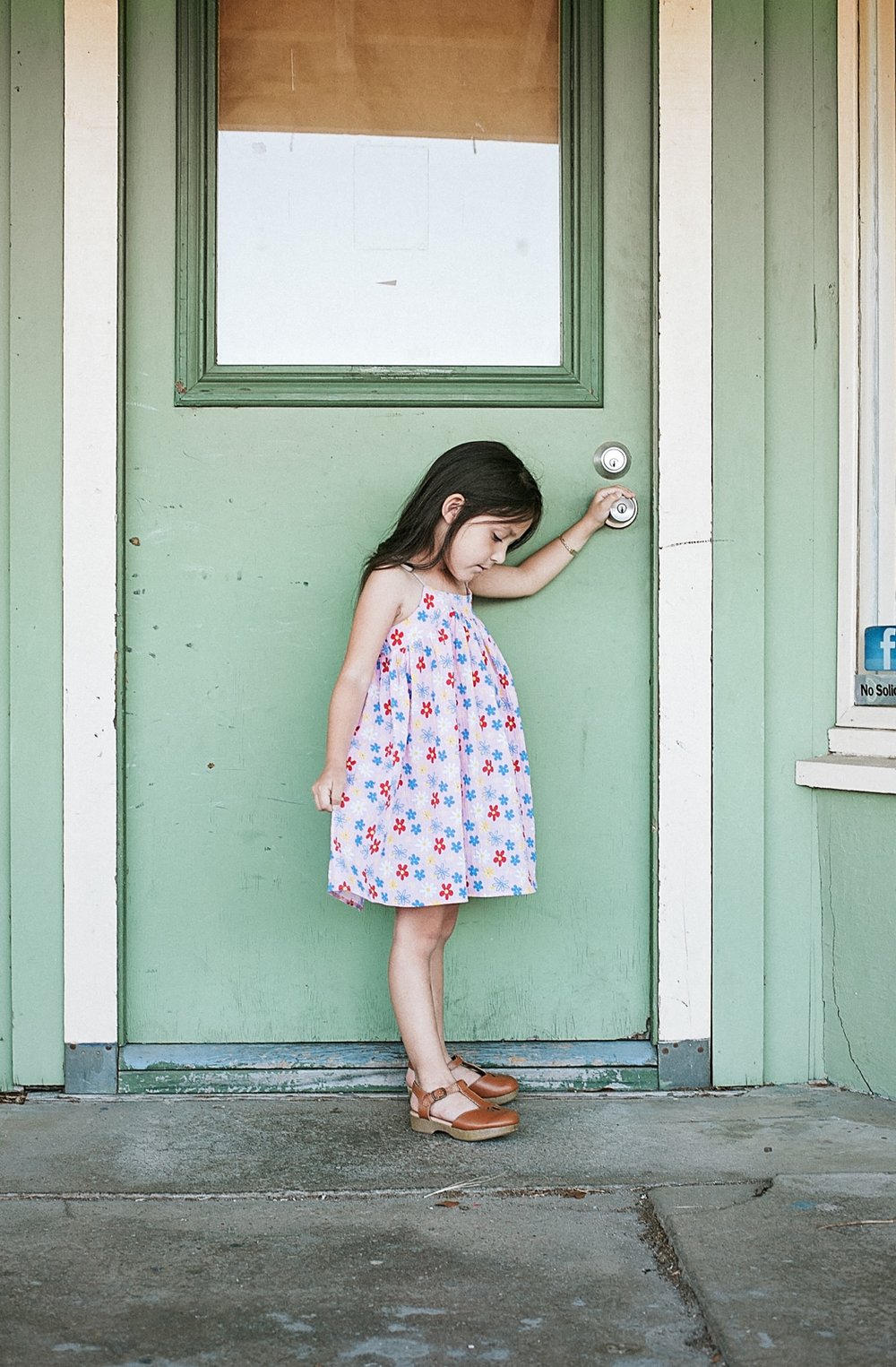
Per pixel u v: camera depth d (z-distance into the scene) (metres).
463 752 2.26
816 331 2.52
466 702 2.27
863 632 2.52
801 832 2.54
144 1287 1.71
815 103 2.51
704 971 2.52
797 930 2.54
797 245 2.52
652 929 2.56
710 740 2.51
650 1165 2.11
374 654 2.23
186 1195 1.99
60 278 2.43
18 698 2.45
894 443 2.54
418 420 2.53
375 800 2.21
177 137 2.49
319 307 2.56
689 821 2.51
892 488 2.55
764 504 2.52
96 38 2.43
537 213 2.57
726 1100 2.45
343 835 2.21
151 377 2.50
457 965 2.56
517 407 2.54
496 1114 2.23
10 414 2.44
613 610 2.56
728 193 2.49
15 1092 2.47
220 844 2.54
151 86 2.48
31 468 2.44
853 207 2.48
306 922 2.55
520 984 2.57
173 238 2.49
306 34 2.55
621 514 2.51
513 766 2.32
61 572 2.45
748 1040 2.53
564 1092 2.50
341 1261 1.78
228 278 2.54
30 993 2.47
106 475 2.45
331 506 2.53
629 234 2.54
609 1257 1.80
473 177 2.57
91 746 2.46
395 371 2.53
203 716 2.53
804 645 2.53
